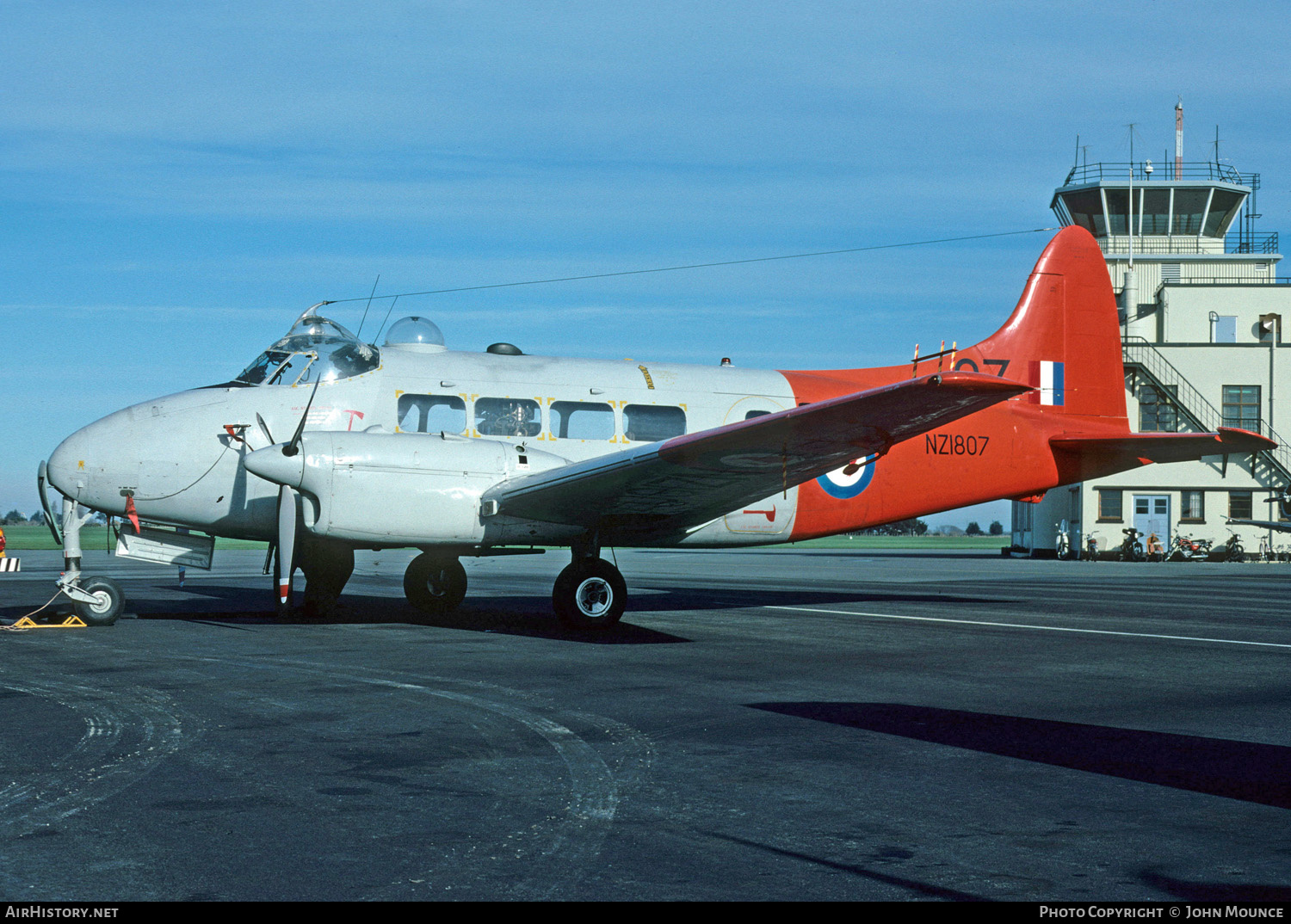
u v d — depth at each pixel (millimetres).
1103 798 5516
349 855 4551
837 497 15188
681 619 14547
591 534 13000
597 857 4559
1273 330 42656
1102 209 46031
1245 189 45094
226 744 6539
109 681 8742
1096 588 22516
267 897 4062
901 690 8688
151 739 6660
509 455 12484
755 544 15148
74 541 12820
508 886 4207
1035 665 10211
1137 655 11031
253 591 19625
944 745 6684
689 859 4535
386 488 11930
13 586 21453
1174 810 5285
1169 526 40688
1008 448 16109
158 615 14250
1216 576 28250
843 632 12906
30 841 4688
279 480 11734
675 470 11258
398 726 7105
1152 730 7160
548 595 18812
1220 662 10508
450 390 13852
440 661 10086
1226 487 40312
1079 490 41562
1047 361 16578
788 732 7027
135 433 12836
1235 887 4254
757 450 10906
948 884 4277
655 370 15102
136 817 5047
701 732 7008
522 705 7859
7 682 8672
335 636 11961
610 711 7672
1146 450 15680
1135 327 43594
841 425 10406
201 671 9320
